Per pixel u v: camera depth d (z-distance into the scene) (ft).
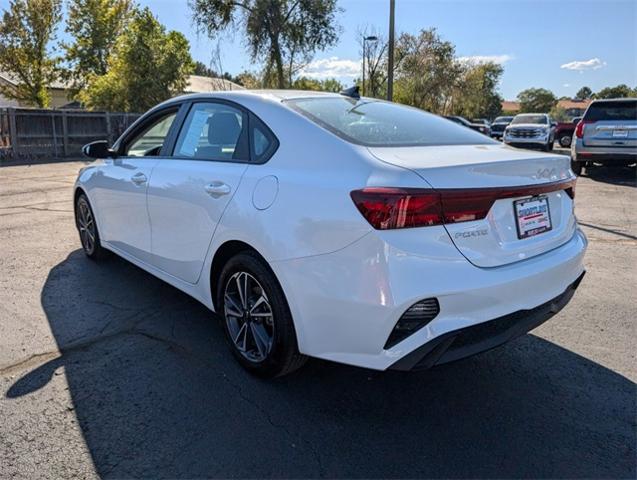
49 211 24.17
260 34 74.49
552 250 8.73
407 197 6.85
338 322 7.50
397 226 6.87
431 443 7.66
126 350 10.30
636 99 36.91
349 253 7.22
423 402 8.76
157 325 11.51
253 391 8.93
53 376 9.23
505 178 7.73
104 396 8.63
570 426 8.10
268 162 8.84
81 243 16.99
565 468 7.14
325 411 8.41
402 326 7.03
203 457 7.22
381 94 97.81
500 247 7.66
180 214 10.61
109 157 14.01
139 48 71.26
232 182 9.18
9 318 11.69
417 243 6.92
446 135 9.78
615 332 11.54
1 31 85.46
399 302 6.87
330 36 76.54
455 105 138.92
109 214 13.98
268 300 8.66
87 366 9.62
